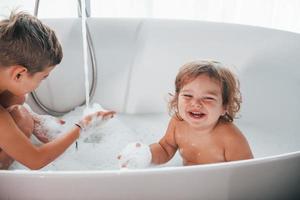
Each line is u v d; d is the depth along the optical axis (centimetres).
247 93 134
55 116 149
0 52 95
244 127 133
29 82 100
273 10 165
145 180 66
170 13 169
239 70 135
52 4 164
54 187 66
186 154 115
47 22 144
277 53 130
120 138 137
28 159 98
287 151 124
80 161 126
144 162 113
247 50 135
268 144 127
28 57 96
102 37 147
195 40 142
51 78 147
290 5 163
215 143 110
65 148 107
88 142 133
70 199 67
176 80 112
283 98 128
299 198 77
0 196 69
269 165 68
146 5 166
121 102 150
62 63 147
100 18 148
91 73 148
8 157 109
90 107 148
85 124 115
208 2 167
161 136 139
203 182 67
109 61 148
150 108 149
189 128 111
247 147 110
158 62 145
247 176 68
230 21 168
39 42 98
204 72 107
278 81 129
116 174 65
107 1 167
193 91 108
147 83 147
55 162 124
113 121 144
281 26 166
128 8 167
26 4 160
